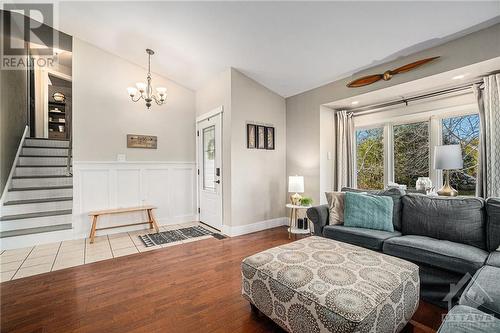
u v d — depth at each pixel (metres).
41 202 3.65
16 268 2.58
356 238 2.43
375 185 3.97
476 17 2.16
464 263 1.72
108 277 2.36
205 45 3.29
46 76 6.04
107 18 3.14
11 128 3.86
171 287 2.17
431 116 3.32
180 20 2.90
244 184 3.86
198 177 4.74
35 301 1.95
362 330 1.15
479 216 2.05
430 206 2.32
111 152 3.92
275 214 4.32
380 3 2.16
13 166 3.90
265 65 3.53
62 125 7.19
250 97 3.93
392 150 3.78
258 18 2.61
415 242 2.04
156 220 4.34
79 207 3.64
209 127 4.34
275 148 4.32
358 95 3.41
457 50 2.48
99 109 3.82
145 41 3.50
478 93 2.73
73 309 1.84
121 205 4.00
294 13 2.45
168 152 4.49
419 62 2.70
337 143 4.12
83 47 3.69
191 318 1.73
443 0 2.03
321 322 1.26
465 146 3.05
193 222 4.66
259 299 1.66
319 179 3.93
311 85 3.91
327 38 2.75
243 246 3.26
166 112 4.47
